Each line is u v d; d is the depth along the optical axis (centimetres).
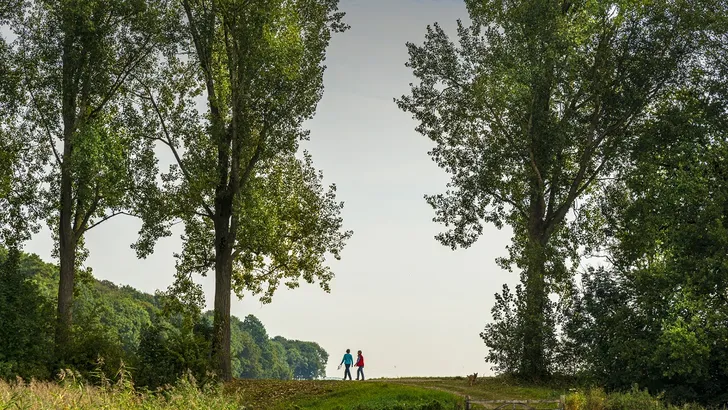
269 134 3356
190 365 2903
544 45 3366
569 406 2333
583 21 3394
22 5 3319
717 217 2984
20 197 3375
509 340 3262
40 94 3388
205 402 1752
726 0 3462
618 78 3522
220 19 3459
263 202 3500
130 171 3375
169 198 3338
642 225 3216
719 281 2900
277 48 3212
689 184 3084
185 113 3397
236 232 3444
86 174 3212
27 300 3072
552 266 3297
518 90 3400
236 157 3347
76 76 3397
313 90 3412
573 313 3288
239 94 3275
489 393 2848
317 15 3519
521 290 3309
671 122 3394
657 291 3058
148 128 3409
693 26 3394
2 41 3319
